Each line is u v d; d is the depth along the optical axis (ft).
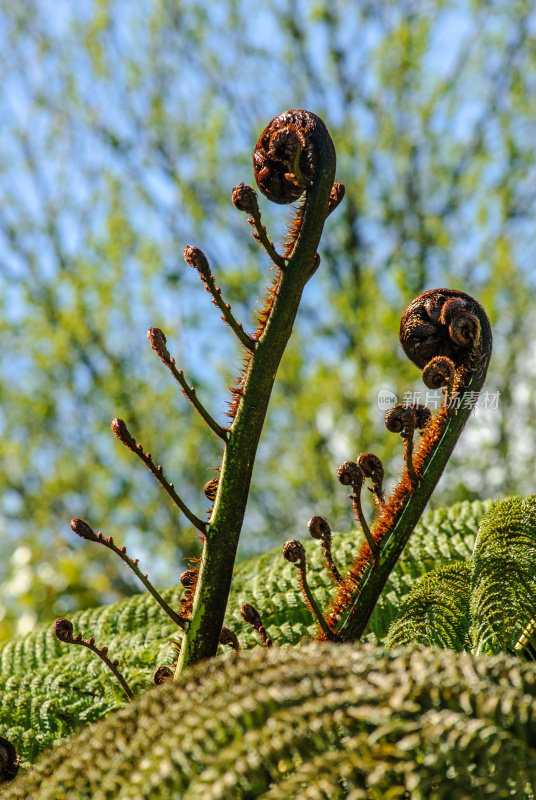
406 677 2.83
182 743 2.82
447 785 2.72
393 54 35.70
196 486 36.17
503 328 32.65
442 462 4.55
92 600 22.97
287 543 4.25
